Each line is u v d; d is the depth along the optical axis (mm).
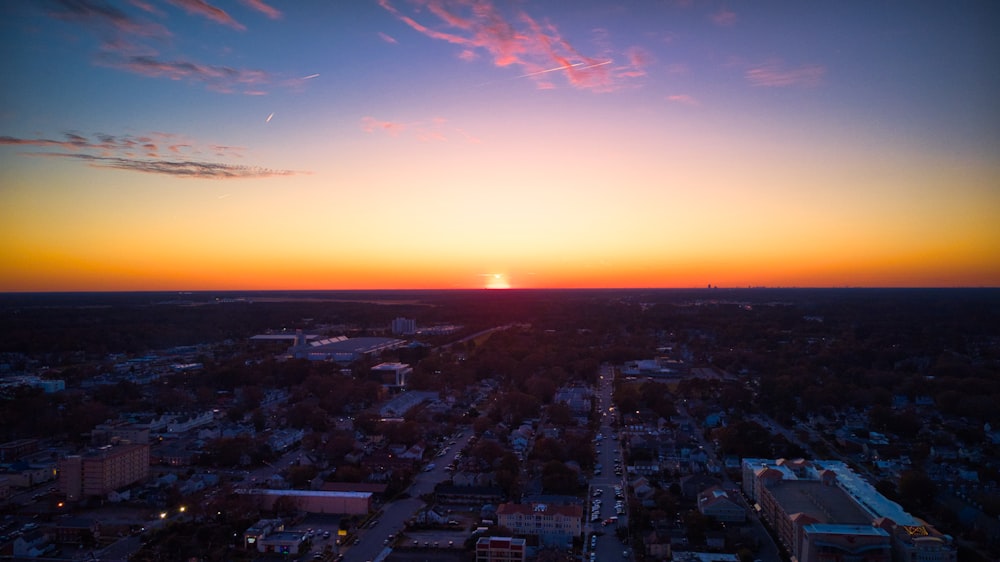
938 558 191375
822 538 194500
